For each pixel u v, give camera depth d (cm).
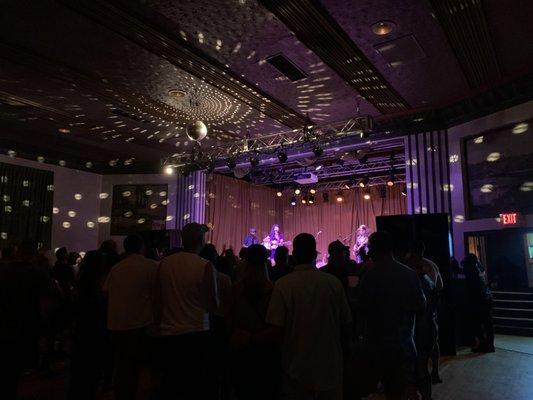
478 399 408
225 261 409
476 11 518
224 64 652
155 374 435
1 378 318
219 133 988
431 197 834
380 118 879
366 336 275
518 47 609
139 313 338
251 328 269
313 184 1661
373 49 612
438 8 511
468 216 791
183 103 803
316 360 228
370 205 1616
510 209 731
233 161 1061
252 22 541
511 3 506
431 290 392
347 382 273
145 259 356
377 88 736
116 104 808
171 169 1177
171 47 601
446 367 532
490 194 765
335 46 593
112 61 645
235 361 282
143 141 1052
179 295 296
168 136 1012
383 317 268
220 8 510
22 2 504
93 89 740
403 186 1556
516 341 721
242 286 279
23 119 894
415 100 793
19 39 585
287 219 1770
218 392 355
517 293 878
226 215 1489
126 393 329
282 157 967
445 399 408
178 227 1188
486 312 625
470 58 637
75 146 1088
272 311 237
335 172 1432
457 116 816
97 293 369
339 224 1664
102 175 1263
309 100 790
